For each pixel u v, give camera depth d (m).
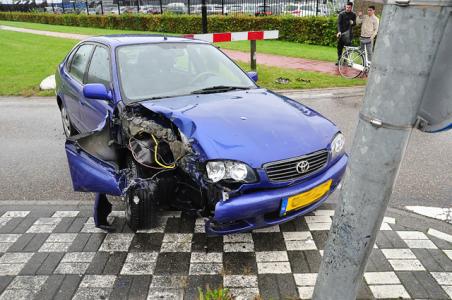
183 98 3.74
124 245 3.20
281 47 15.47
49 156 5.29
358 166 1.56
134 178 3.13
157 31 21.75
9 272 2.89
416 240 3.24
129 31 22.48
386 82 1.39
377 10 14.04
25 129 6.52
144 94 3.80
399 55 1.34
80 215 3.68
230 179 2.79
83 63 4.91
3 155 5.34
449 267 2.92
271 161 2.87
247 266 2.94
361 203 1.59
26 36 20.20
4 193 4.19
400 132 1.43
